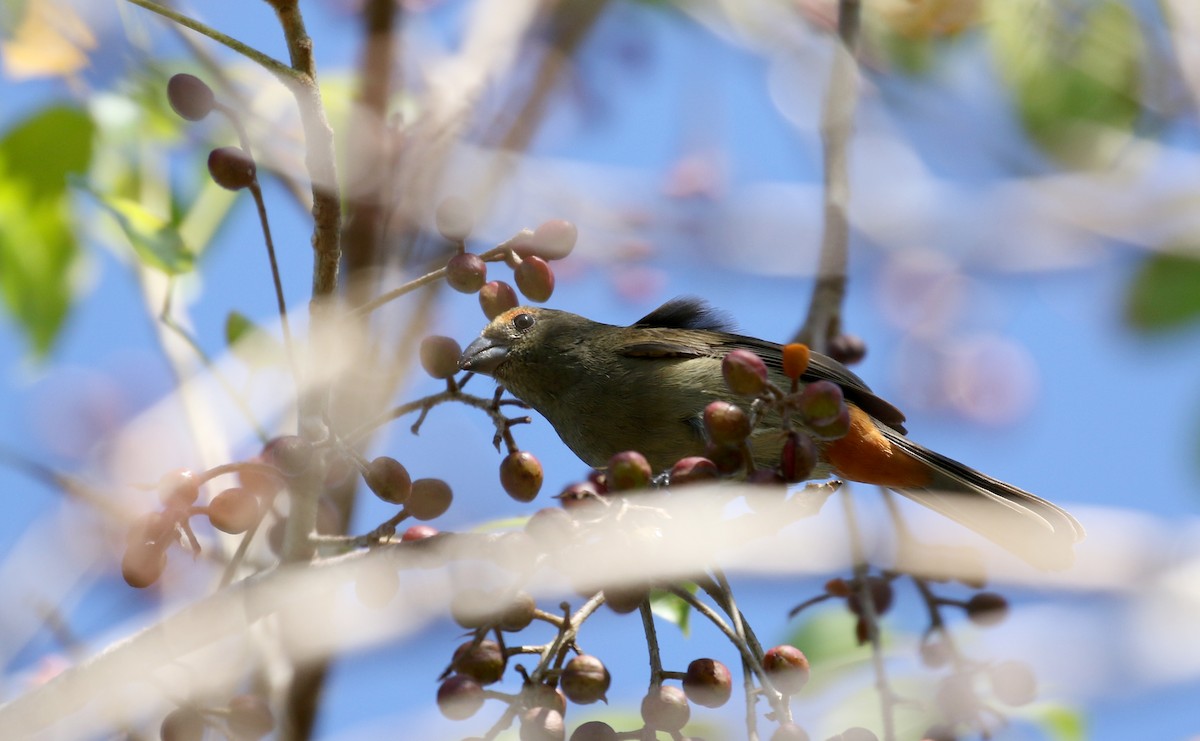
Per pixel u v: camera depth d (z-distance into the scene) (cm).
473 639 695
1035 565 841
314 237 674
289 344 676
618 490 698
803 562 728
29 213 1088
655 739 674
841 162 1082
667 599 881
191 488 671
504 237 1105
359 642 675
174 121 1093
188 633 659
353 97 1093
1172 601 551
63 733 659
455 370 735
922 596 838
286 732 803
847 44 1109
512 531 673
